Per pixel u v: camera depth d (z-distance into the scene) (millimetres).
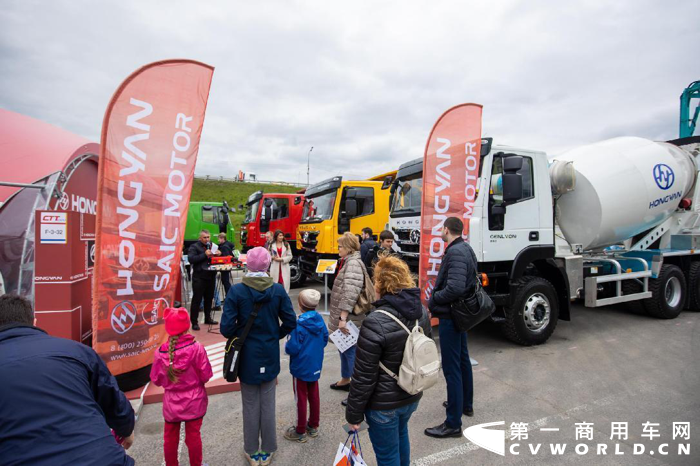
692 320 7055
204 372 2697
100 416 1420
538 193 5605
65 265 3771
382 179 9422
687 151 7531
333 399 4070
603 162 6211
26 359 1346
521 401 3957
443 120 5035
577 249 6152
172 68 4043
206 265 6402
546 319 5602
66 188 5527
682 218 7359
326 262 7598
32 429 1248
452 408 3262
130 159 3824
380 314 2164
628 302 7375
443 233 3521
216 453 3125
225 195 66688
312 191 10242
